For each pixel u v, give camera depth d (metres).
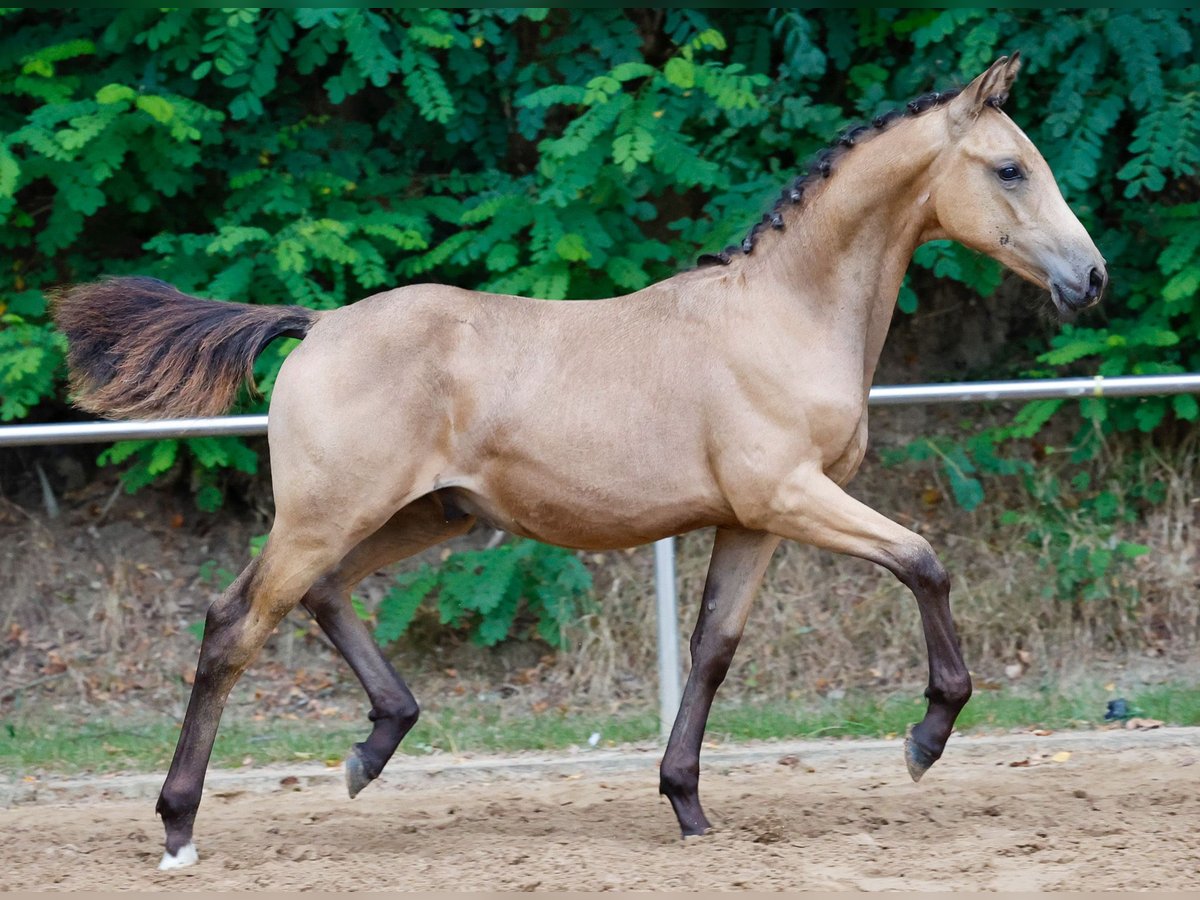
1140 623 10.39
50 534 11.32
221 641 6.28
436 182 11.45
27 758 8.76
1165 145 9.78
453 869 5.92
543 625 10.12
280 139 10.94
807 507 6.14
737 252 6.49
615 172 10.12
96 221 11.53
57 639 10.60
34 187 11.34
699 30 10.70
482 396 6.27
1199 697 9.31
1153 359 10.73
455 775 8.26
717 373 6.21
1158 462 11.15
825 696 9.99
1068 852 5.81
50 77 10.38
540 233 10.00
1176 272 10.52
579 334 6.38
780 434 6.15
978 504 10.97
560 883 5.59
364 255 10.41
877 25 11.06
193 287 10.47
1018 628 10.40
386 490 6.19
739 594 6.58
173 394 6.61
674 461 6.23
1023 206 6.13
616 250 10.52
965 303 12.26
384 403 6.17
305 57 10.33
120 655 10.48
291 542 6.23
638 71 9.75
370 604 10.84
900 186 6.29
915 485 11.48
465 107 11.40
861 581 10.80
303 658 10.54
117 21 10.34
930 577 6.02
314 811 7.38
